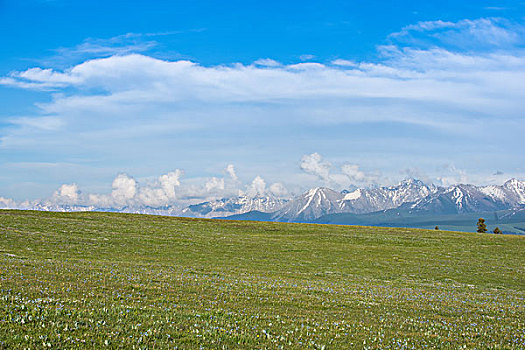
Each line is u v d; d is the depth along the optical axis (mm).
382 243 77438
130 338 13453
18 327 13062
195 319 17359
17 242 52062
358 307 24969
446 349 16359
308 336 16547
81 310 16203
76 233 64875
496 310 27203
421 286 42031
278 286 31344
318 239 79375
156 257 50656
